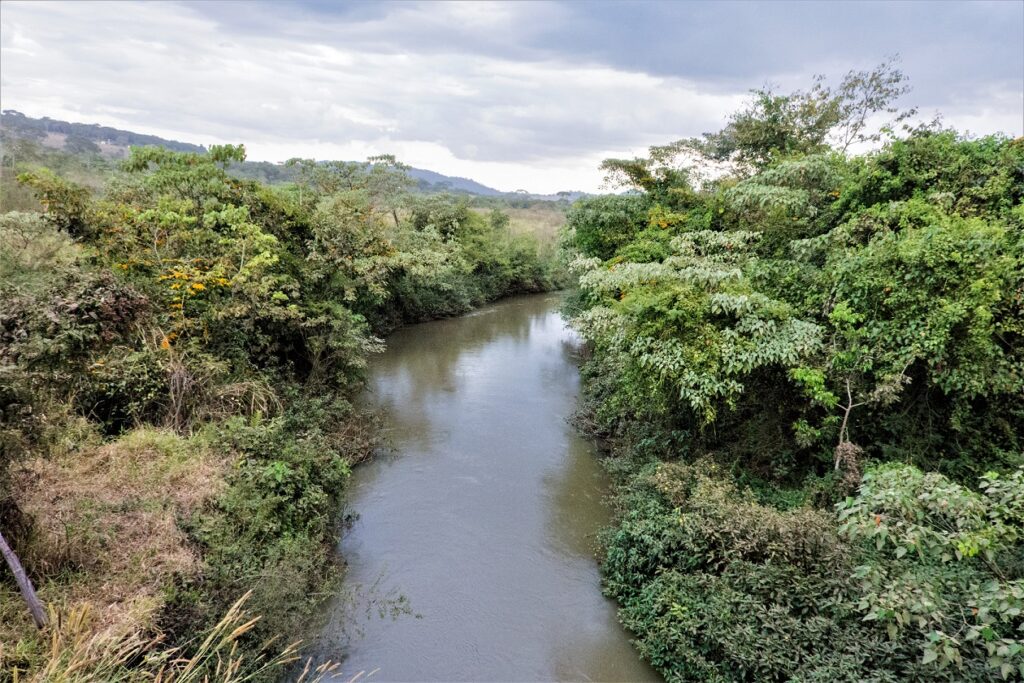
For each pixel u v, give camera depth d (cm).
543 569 711
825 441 753
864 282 688
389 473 967
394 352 1869
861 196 909
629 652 575
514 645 581
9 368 486
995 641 356
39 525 479
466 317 2603
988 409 705
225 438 712
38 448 540
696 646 520
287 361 1128
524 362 1805
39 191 902
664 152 1402
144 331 796
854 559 518
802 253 858
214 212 1035
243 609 493
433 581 681
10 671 361
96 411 717
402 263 1655
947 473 668
